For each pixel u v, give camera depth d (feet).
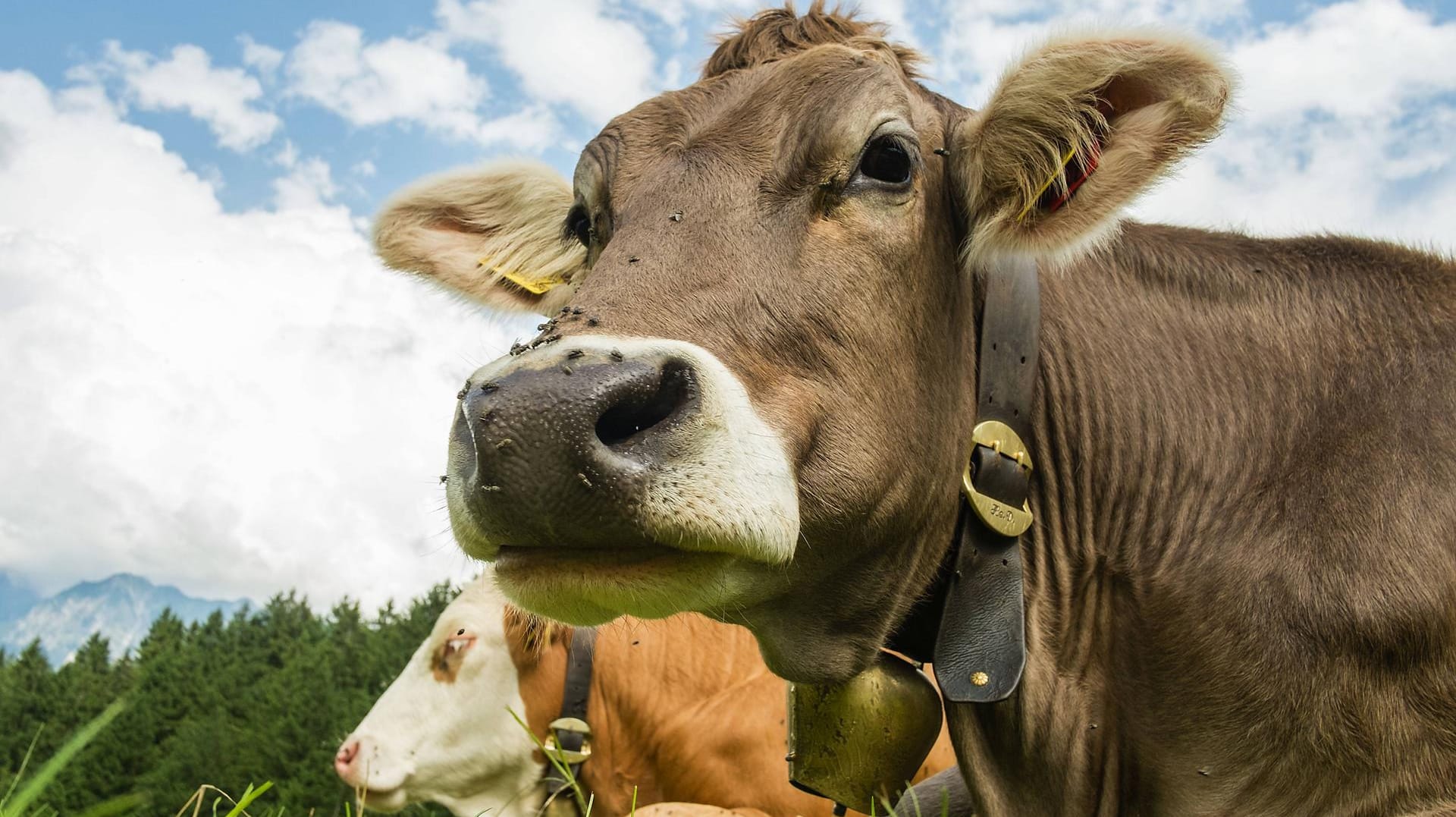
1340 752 3.21
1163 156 3.31
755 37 3.71
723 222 3.09
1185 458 3.67
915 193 3.34
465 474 2.61
